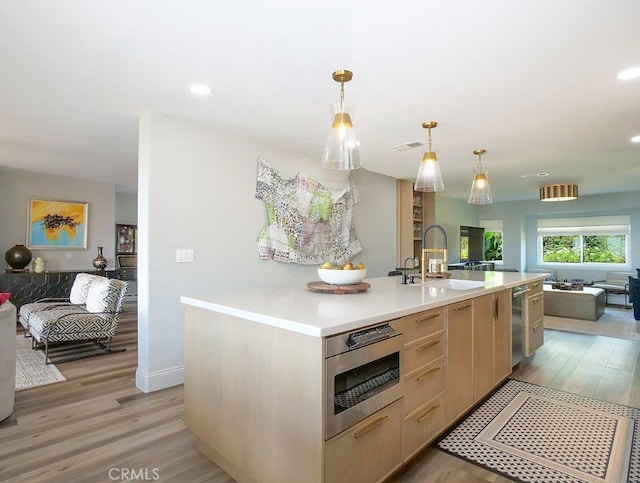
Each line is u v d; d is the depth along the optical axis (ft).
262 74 7.61
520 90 8.41
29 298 18.33
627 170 17.49
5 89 8.45
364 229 17.48
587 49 6.60
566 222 28.81
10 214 18.97
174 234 10.16
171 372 10.07
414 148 13.48
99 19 5.74
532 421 8.07
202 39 6.30
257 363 5.51
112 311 13.48
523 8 5.41
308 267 14.08
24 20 5.76
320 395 4.61
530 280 11.77
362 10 5.46
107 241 22.31
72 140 12.87
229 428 6.04
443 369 7.09
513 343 10.73
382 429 5.56
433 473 6.19
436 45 6.47
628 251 26.17
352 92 8.51
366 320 5.22
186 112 9.84
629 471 6.24
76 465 6.34
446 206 27.61
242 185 11.82
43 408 8.62
